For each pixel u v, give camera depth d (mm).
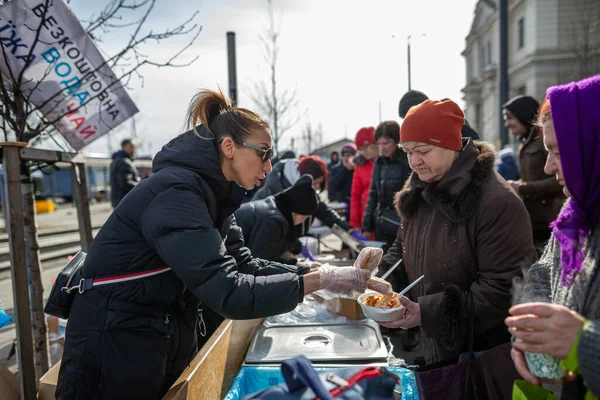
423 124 1533
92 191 25578
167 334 1452
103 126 2564
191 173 1365
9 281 4715
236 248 1816
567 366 847
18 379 2061
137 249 1375
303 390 1110
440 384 1396
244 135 1415
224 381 1627
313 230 4555
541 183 3055
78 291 1446
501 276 1438
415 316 1504
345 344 1792
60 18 2291
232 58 7078
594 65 17766
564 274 1004
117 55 2570
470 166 1553
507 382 1316
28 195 2402
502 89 7414
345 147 7648
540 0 19578
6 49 2221
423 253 1681
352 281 1436
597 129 895
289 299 1341
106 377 1387
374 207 4102
